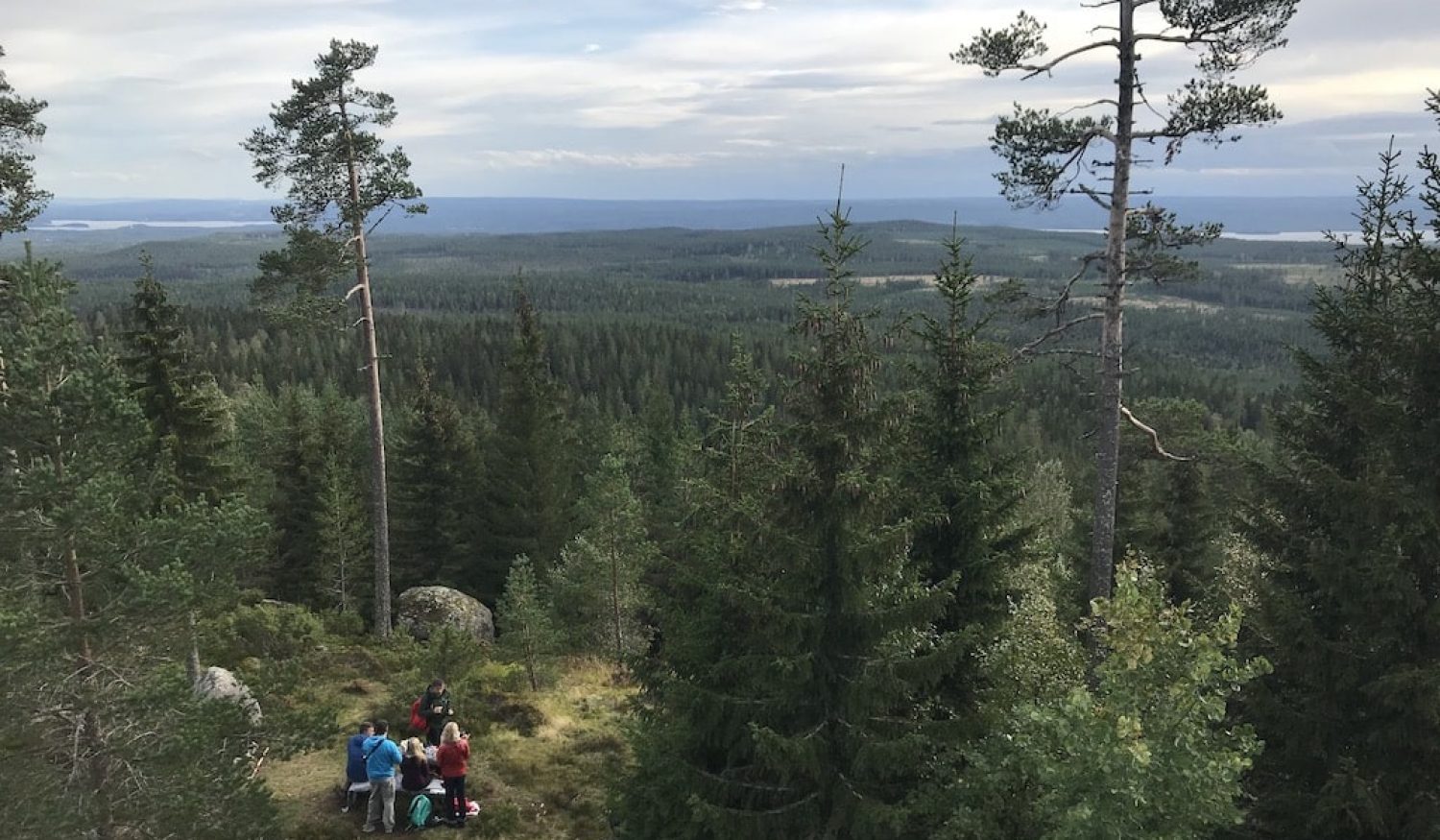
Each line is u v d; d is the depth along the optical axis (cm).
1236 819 868
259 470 4084
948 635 1031
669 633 1288
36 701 904
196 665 1684
